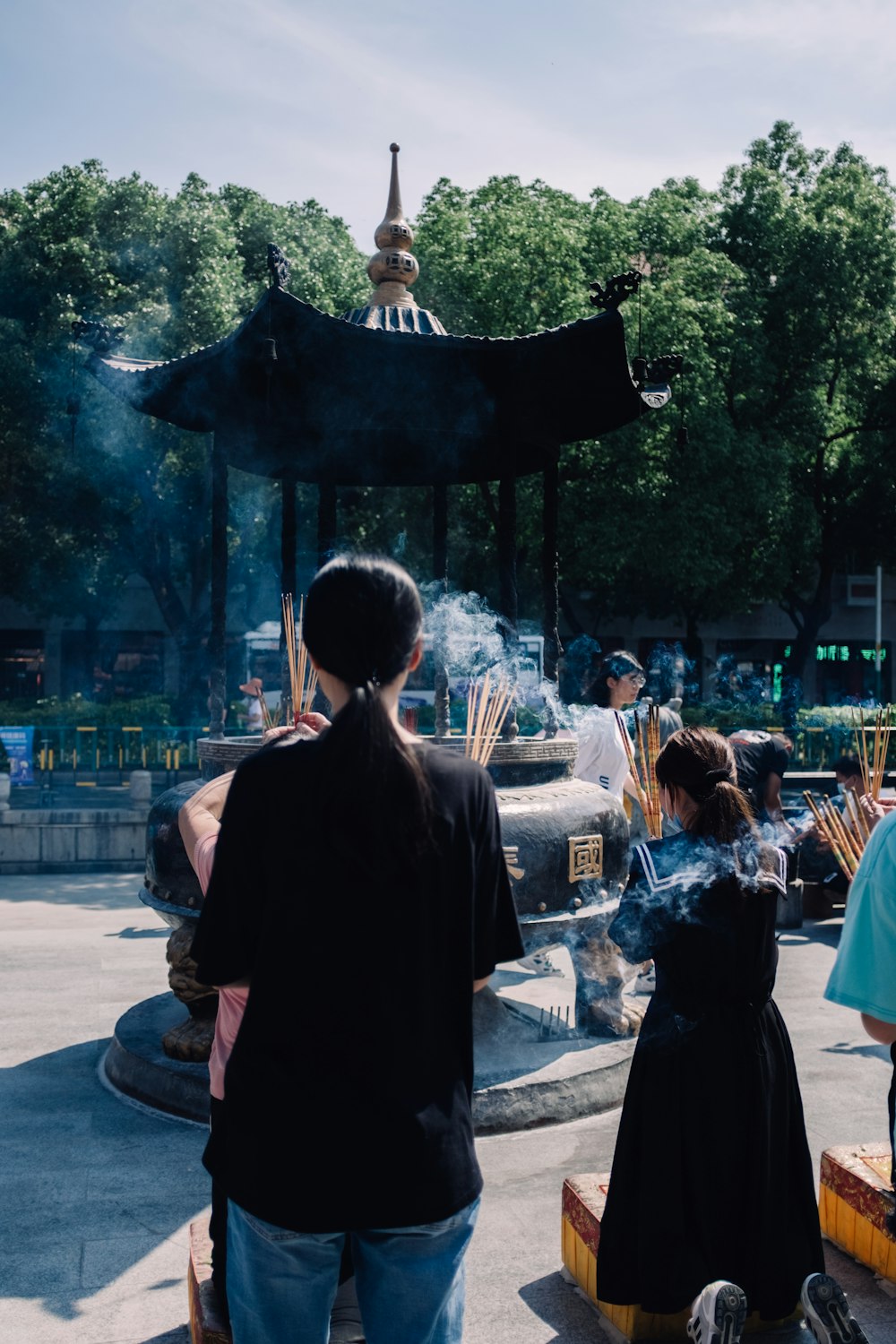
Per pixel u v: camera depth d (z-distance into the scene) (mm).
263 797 1707
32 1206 3381
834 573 29422
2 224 17812
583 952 4609
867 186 21766
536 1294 2953
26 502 17641
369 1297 1710
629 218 19375
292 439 5262
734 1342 2355
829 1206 3264
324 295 17547
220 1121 2033
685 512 18422
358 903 1646
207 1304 2465
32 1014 5383
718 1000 2613
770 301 21203
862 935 2381
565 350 4336
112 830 9789
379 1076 1632
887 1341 2717
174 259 16500
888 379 22344
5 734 12555
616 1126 4082
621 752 5785
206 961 1735
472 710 4617
